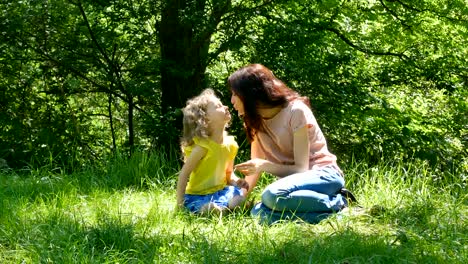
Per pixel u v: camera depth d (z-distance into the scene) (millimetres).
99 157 9195
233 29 8664
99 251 4102
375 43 10617
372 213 4965
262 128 5293
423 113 10453
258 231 4500
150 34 9250
